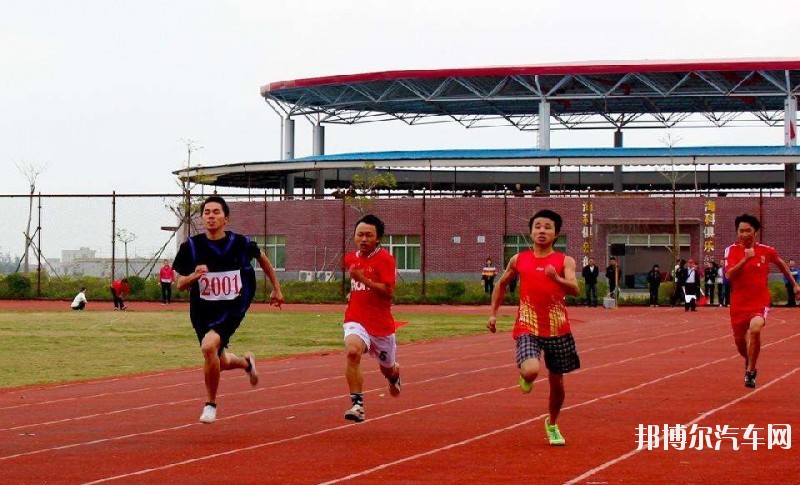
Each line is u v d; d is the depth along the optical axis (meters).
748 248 14.56
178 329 30.64
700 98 78.25
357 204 64.81
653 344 24.12
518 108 82.94
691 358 20.19
